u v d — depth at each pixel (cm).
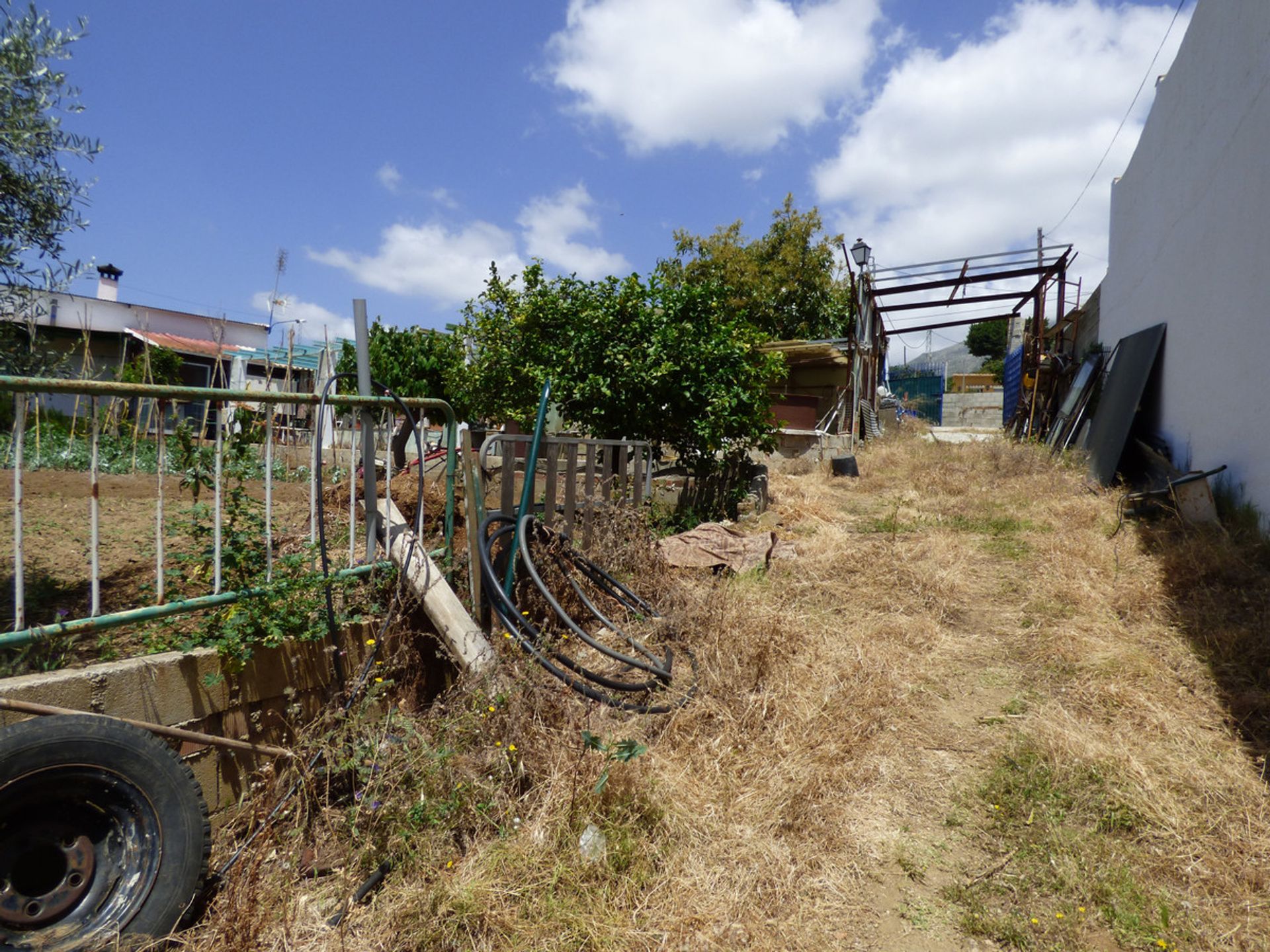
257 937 225
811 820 285
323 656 313
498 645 359
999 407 2570
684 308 777
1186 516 637
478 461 447
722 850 265
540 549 446
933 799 307
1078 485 891
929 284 1573
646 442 640
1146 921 232
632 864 253
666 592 479
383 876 254
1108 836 276
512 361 813
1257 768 306
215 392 277
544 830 262
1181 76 886
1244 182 672
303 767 277
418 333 1431
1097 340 1355
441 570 383
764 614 452
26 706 220
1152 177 1008
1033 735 343
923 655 442
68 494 546
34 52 333
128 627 306
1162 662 406
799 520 803
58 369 375
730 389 771
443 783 271
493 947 221
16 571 233
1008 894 251
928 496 948
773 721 348
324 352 955
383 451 361
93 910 215
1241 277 674
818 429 1540
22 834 209
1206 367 763
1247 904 235
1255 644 403
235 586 294
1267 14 631
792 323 2567
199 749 272
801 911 241
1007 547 664
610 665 402
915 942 231
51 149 346
